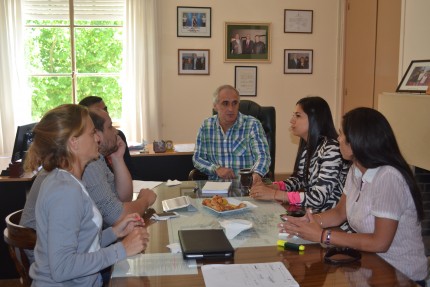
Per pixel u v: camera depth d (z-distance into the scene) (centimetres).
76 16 507
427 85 328
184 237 152
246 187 230
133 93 512
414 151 316
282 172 562
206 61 530
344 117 170
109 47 518
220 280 124
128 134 519
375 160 160
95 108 210
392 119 342
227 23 528
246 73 540
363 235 151
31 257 170
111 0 506
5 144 496
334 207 194
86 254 132
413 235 162
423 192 328
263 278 125
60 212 127
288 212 187
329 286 122
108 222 182
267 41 538
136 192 234
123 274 130
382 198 154
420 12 360
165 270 133
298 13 540
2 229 290
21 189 288
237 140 305
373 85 474
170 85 529
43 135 136
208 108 538
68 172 138
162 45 521
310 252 146
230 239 157
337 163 209
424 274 165
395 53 427
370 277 128
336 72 555
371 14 475
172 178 374
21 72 496
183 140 540
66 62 516
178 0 516
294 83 552
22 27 494
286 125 556
